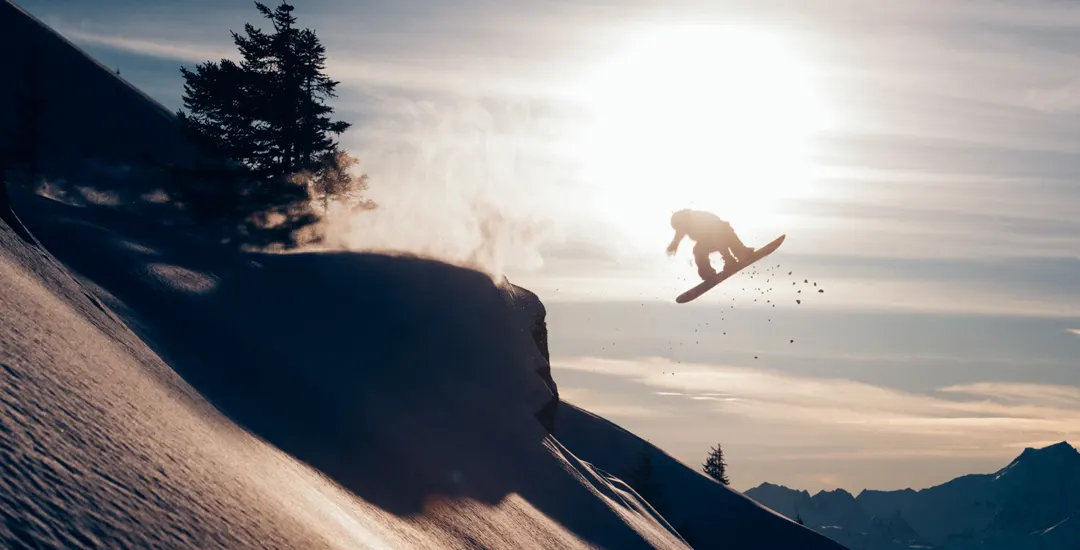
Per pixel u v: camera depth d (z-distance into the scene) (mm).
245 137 47906
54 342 12711
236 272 33281
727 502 107562
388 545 16328
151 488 9930
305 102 48250
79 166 71062
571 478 35875
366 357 31891
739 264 18797
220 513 10594
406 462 24859
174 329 22859
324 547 12164
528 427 36562
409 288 39531
